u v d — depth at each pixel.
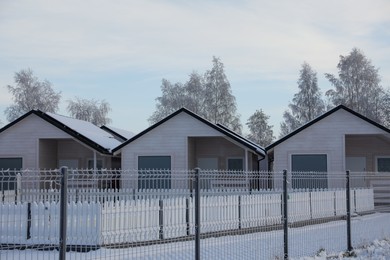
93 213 7.77
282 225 10.65
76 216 7.71
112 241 7.82
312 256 11.48
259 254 9.95
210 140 30.62
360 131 27.27
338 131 27.53
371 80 52.59
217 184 9.09
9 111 57.91
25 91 58.22
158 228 8.20
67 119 31.97
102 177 7.75
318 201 12.24
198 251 8.36
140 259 7.91
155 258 8.07
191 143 29.41
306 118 55.38
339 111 27.55
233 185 9.49
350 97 52.91
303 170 27.78
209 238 8.84
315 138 27.77
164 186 8.34
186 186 8.52
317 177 12.36
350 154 29.88
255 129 63.66
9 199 7.45
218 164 30.39
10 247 7.39
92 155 31.53
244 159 30.16
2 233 7.41
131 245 7.93
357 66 52.94
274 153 28.28
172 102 60.06
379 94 52.75
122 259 7.82
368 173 20.05
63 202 7.00
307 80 55.84
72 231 7.69
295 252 11.17
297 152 27.92
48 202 7.58
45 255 7.51
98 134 32.22
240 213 9.57
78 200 7.74
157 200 8.23
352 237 14.34
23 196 7.50
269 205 10.34
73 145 31.73
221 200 9.15
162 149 28.44
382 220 17.45
